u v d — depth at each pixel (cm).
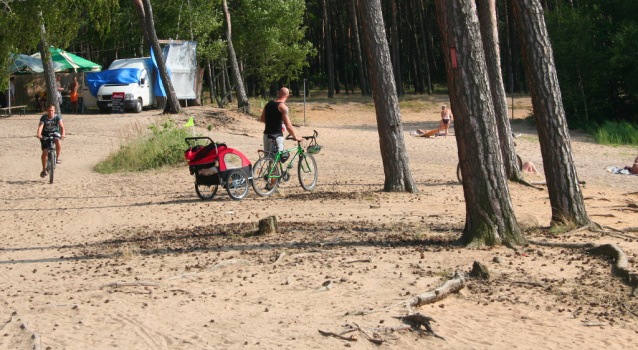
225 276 579
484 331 425
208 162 1137
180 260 656
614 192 1337
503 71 5959
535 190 1329
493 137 683
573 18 3425
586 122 3328
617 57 3170
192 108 3089
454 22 664
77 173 1634
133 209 1089
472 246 676
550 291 509
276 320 449
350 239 739
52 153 1467
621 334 417
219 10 4106
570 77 3475
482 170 683
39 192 1332
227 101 3878
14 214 1061
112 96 2928
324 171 1628
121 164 1712
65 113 3108
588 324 434
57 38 2289
